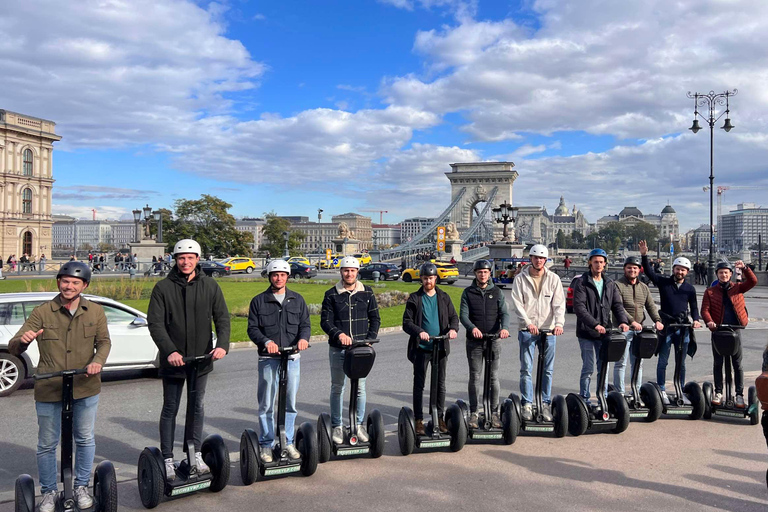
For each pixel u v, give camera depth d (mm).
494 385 5887
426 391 8445
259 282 32500
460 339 13969
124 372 10000
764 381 3928
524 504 4418
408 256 69688
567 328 15711
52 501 4098
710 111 31156
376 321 5535
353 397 5375
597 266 6387
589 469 5145
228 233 72438
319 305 19641
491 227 96375
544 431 6078
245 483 4859
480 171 103562
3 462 5531
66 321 4133
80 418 4172
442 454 5562
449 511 4297
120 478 5051
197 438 4711
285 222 90250
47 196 63312
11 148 59156
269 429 5164
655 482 4848
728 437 6078
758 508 4359
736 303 6840
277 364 5164
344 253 57156
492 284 6098
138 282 27094
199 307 4648
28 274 39938
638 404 6582
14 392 8461
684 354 6918
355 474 5066
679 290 7039
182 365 4445
